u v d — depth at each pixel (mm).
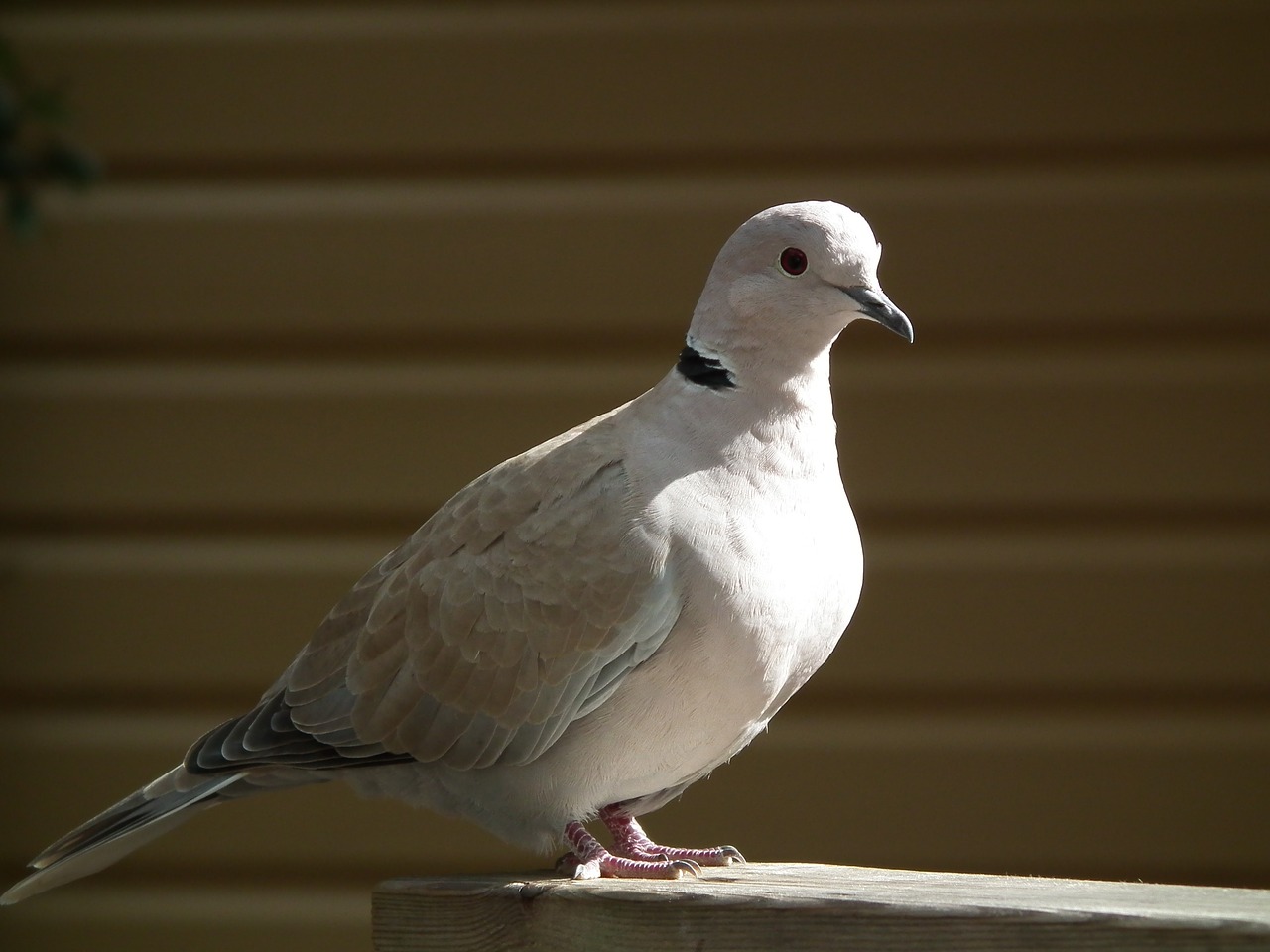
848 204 10453
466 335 10539
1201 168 10367
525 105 10555
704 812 10336
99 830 5883
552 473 5656
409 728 5715
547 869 5922
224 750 5906
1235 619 10133
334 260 10562
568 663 5398
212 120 10609
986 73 10414
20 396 10641
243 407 10555
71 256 10633
